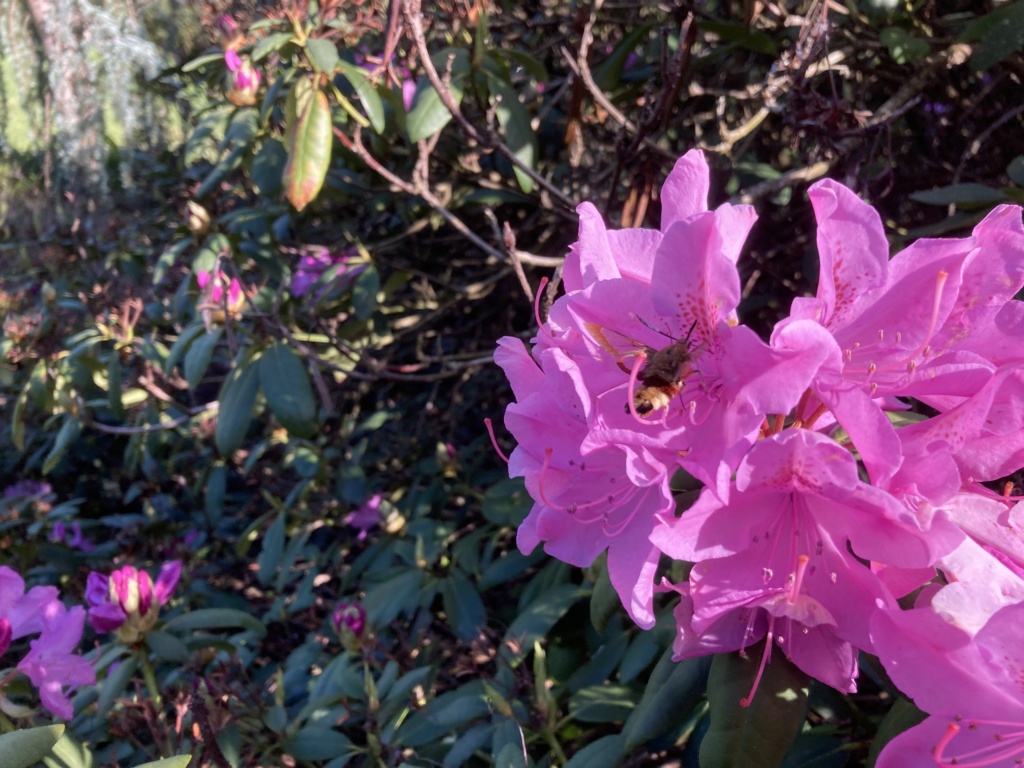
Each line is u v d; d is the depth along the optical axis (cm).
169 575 47
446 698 52
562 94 77
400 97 67
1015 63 56
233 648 55
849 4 55
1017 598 21
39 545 91
